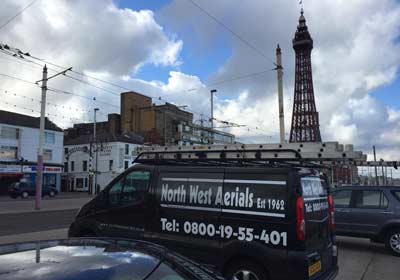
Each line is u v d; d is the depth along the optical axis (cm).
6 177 5841
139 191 699
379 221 1083
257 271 557
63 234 1359
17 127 6028
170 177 665
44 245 322
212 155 760
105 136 7662
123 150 7350
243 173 589
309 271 537
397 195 1086
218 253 587
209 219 605
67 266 269
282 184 555
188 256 615
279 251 541
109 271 269
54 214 2377
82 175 7769
